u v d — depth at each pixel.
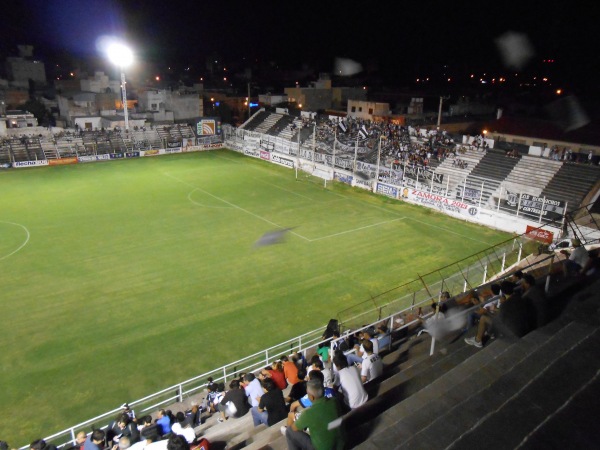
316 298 27.59
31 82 98.62
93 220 40.25
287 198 47.59
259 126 71.44
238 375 19.81
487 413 5.76
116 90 86.69
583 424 5.01
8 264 31.44
